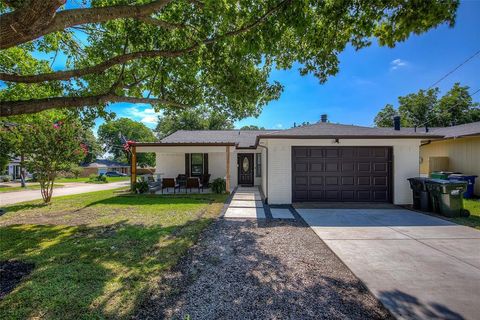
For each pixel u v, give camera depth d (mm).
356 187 9414
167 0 3975
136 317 2564
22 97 7691
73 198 11742
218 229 6066
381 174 9359
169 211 8188
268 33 4359
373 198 9398
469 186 10250
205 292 3092
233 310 2719
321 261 4098
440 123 25656
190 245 4844
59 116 9562
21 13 2879
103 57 7125
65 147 10195
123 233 5605
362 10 4148
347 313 2666
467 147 11328
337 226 6262
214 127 32719
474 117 24328
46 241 5070
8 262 3973
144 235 5449
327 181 9484
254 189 14438
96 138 57875
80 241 5055
